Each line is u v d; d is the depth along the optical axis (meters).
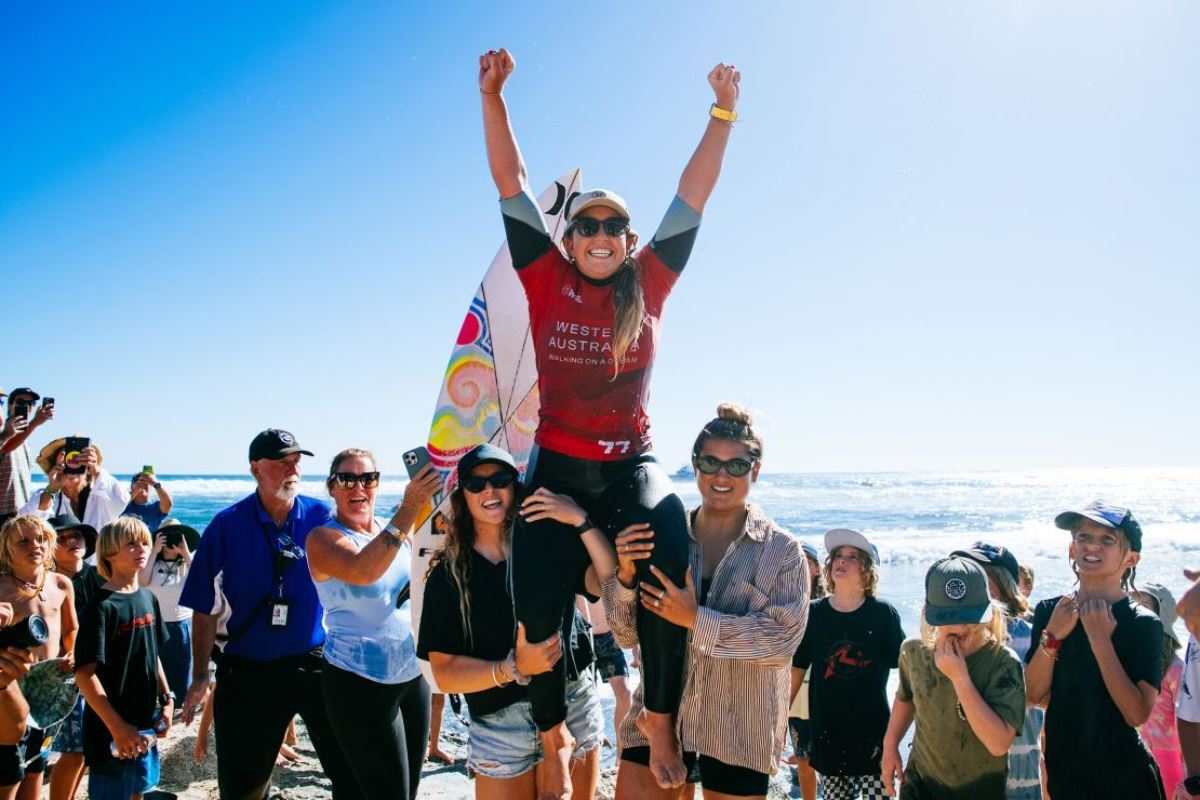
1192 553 19.80
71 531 5.57
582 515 2.84
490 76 2.95
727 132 3.09
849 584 4.60
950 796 3.59
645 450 2.98
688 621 2.80
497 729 3.15
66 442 6.93
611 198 2.86
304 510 4.36
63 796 4.84
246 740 3.99
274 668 4.00
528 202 2.97
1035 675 3.82
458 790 5.56
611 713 7.58
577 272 2.93
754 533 3.16
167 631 6.34
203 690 4.07
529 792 3.16
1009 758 4.02
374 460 4.26
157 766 4.70
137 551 4.69
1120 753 3.46
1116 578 3.74
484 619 3.21
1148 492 58.59
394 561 4.02
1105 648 3.51
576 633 3.24
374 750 3.68
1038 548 20.84
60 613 4.92
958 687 3.45
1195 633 3.52
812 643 4.62
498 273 4.65
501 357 4.51
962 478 100.25
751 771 2.98
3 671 4.10
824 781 4.45
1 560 4.58
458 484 3.28
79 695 4.93
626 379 2.88
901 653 3.95
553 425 2.91
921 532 28.05
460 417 4.44
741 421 3.22
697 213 3.04
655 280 2.99
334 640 3.74
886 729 4.37
